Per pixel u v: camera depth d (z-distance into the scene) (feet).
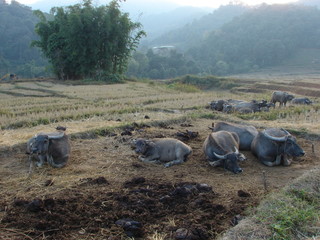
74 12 122.93
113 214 17.80
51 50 125.08
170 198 19.22
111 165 25.38
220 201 19.36
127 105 58.85
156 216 17.81
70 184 21.48
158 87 104.78
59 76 129.08
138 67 256.93
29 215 17.66
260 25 342.85
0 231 16.24
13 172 23.79
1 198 19.57
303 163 26.55
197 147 30.55
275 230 15.81
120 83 119.14
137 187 21.25
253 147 27.61
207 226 16.83
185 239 15.43
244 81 146.10
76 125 38.11
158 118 42.86
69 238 15.75
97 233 16.21
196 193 20.22
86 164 25.58
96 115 47.80
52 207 18.42
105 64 127.95
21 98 69.56
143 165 25.48
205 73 257.75
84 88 94.07
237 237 15.34
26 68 217.15
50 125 38.73
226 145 25.75
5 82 112.68
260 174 23.98
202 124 41.01
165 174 23.81
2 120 41.55
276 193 19.72
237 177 23.26
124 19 126.21
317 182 21.27
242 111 52.13
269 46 295.69
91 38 121.49
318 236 15.24
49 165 24.85
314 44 315.99
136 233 16.14
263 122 42.39
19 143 29.14
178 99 69.87
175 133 34.99
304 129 35.86
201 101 65.36
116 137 32.99
